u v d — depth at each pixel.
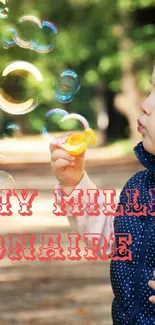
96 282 6.55
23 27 7.71
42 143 24.31
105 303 5.87
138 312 2.75
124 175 15.24
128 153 19.59
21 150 21.38
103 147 22.08
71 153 2.75
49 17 20.83
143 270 2.76
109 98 25.25
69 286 6.41
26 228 9.20
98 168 16.80
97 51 20.47
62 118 3.09
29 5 17.14
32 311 5.63
